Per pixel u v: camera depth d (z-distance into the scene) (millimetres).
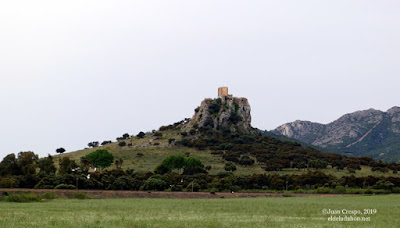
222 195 149875
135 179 176250
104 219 60938
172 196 139500
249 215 72688
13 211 72812
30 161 187875
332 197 144500
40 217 62625
